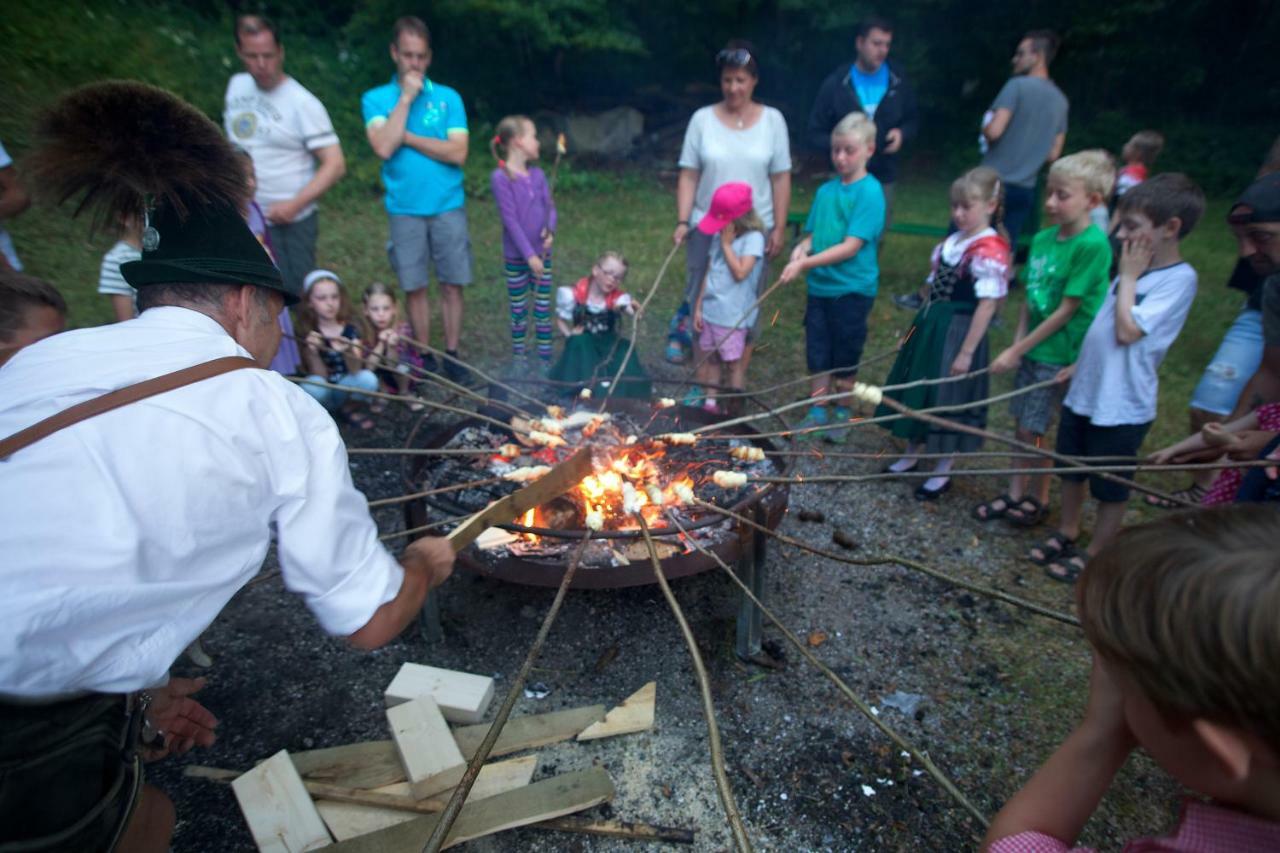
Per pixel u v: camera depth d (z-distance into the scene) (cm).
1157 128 1273
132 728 140
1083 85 1334
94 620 109
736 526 258
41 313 211
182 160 132
